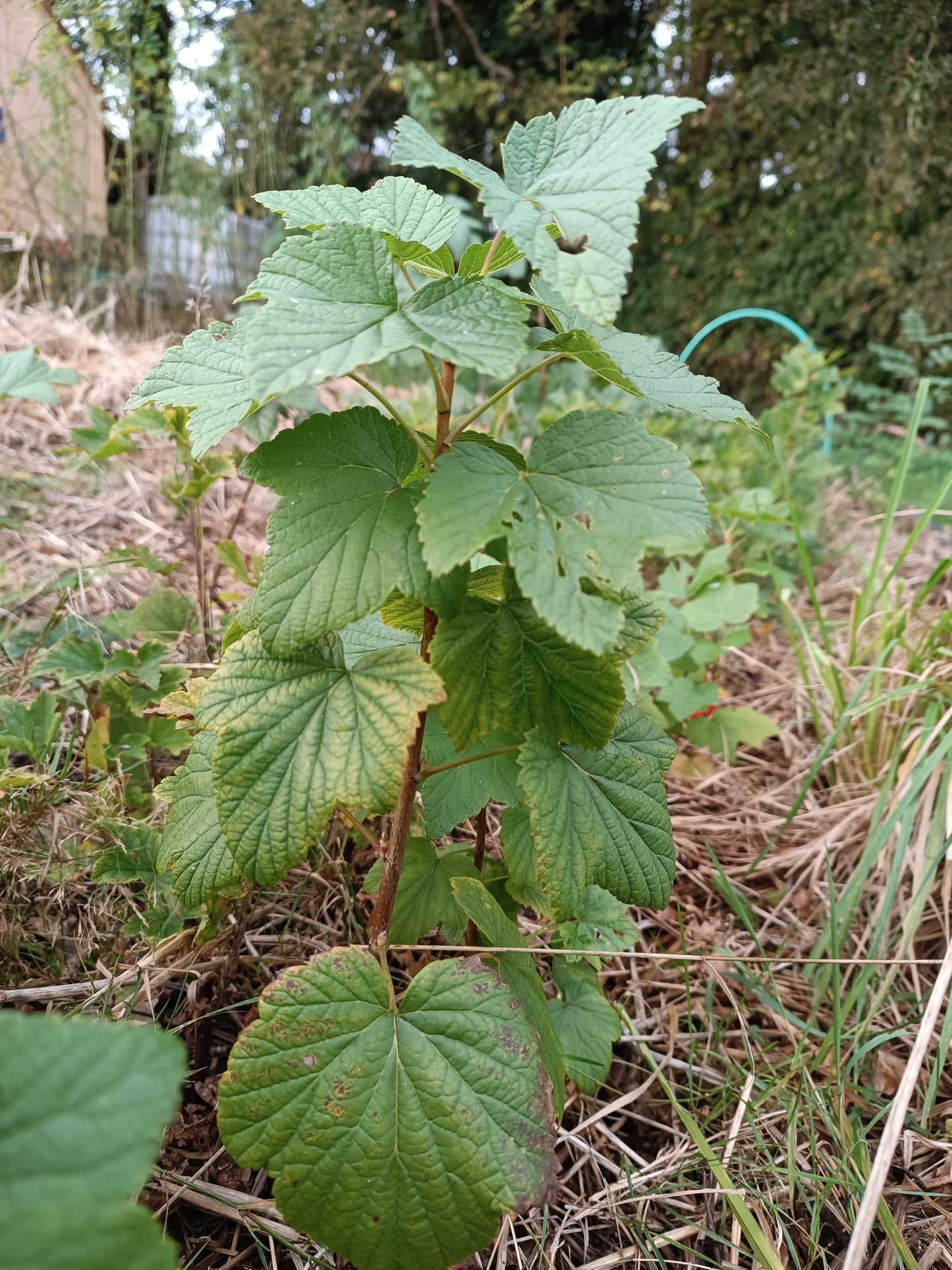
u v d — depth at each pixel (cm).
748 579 89
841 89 162
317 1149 25
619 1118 40
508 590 27
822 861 55
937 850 46
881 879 52
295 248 25
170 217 128
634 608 30
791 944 51
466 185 179
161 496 80
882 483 114
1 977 38
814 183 172
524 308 24
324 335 23
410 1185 25
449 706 27
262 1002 26
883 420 149
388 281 25
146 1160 17
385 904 30
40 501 75
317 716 26
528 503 25
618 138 24
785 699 75
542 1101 27
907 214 166
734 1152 38
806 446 97
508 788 34
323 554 25
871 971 43
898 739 59
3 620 59
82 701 51
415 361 103
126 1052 18
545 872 28
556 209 23
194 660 55
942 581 87
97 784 45
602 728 28
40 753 43
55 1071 17
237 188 137
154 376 28
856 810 57
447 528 23
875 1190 31
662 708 65
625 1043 44
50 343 97
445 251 27
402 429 27
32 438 82
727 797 64
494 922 31
